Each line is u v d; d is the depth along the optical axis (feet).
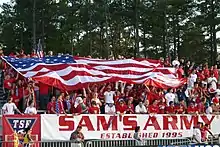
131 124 78.64
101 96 85.97
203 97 93.09
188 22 217.97
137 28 216.74
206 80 102.68
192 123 84.28
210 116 86.38
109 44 238.07
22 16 214.07
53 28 219.61
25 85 84.12
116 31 239.50
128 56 240.12
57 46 222.07
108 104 80.89
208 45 220.43
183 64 112.47
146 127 79.87
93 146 72.79
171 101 85.81
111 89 89.51
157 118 80.94
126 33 242.17
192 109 85.35
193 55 223.30
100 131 76.28
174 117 82.53
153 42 222.07
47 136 72.38
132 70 90.84
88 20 225.56
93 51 235.61
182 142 80.23
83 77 83.20
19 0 216.74
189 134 83.51
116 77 84.43
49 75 81.46
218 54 228.63
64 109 78.64
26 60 90.07
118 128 77.56
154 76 88.02
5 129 69.67
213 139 82.74
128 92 88.74
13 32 223.51
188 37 216.74
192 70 103.24
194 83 99.09
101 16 221.66
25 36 223.10
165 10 209.46
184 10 218.38
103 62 92.73
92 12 224.12
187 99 94.02
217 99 93.86
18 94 83.61
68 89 80.89
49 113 75.25
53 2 216.54
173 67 100.83
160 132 80.94
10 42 223.71
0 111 84.17
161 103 84.48
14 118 70.33
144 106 81.97
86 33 227.40
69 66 85.66
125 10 217.97
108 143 75.66
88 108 77.92
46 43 221.66
